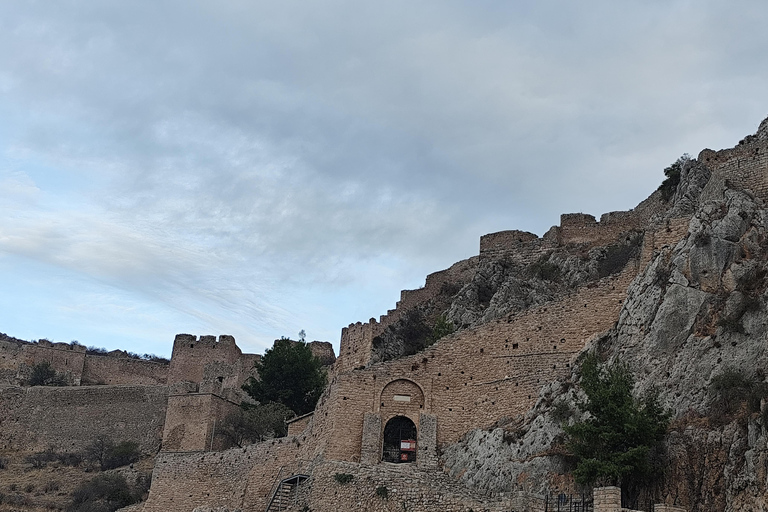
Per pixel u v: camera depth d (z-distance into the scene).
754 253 59.34
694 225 62.34
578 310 67.69
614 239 95.88
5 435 110.69
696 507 48.88
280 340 99.62
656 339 58.50
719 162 82.50
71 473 100.69
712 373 54.00
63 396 112.19
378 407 69.00
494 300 89.75
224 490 74.38
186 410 89.94
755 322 54.62
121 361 134.12
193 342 126.75
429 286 104.88
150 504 77.00
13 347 130.38
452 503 57.22
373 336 93.56
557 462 56.19
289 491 68.00
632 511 46.00
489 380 68.75
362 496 61.75
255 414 87.81
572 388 61.72
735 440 49.06
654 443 51.91
